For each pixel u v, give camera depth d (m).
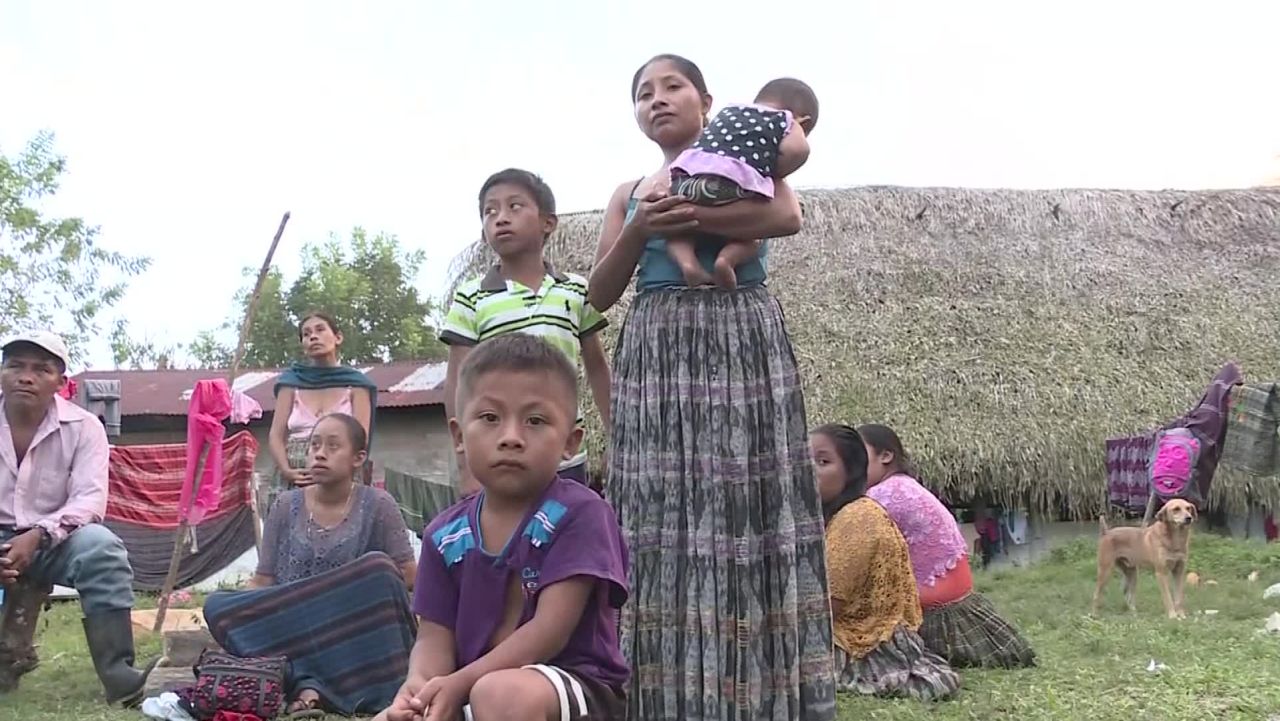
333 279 33.06
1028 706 3.93
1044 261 14.45
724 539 3.00
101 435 4.95
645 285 3.26
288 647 4.26
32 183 26.16
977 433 12.21
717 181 3.03
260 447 15.19
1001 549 12.77
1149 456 10.72
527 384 2.48
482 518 2.59
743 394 3.08
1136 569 8.05
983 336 13.27
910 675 4.34
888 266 14.06
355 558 4.64
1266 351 13.55
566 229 14.15
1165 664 4.72
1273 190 16.27
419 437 15.82
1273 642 5.27
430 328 34.75
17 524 4.72
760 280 3.26
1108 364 13.09
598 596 2.53
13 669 4.74
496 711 2.24
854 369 12.70
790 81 3.76
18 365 4.78
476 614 2.52
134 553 11.66
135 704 4.43
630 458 3.12
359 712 4.18
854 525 4.54
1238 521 13.22
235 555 11.96
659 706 2.96
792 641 3.01
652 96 3.44
